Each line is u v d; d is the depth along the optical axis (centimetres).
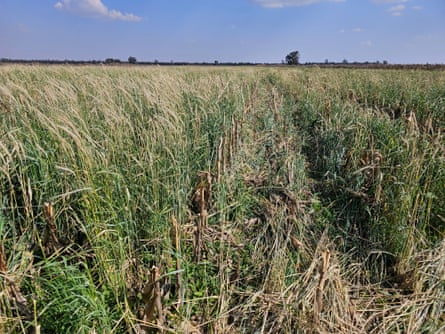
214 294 226
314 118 669
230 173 353
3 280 174
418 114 677
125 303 184
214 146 400
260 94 994
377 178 320
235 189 341
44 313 179
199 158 371
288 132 578
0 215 203
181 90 510
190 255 256
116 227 221
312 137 605
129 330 178
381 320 208
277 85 1418
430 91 793
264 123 597
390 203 294
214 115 464
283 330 191
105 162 252
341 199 348
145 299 178
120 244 211
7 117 327
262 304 209
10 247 218
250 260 259
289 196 331
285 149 460
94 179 237
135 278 226
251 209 334
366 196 320
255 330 196
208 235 274
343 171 399
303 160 444
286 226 291
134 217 255
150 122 324
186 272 219
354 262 264
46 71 1009
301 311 194
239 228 303
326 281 209
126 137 305
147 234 260
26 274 187
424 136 354
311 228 302
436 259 224
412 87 869
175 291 214
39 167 246
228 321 208
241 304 210
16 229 249
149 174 281
